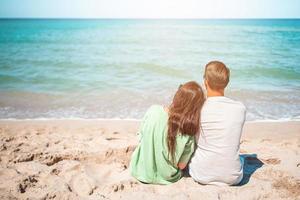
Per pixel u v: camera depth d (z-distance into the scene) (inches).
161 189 121.5
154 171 125.0
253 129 238.7
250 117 272.1
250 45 978.1
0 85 395.9
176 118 116.3
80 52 803.4
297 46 925.2
